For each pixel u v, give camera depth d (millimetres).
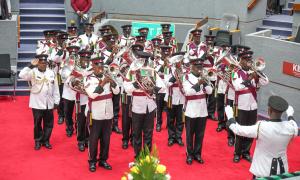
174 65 9758
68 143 10391
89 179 8609
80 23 16312
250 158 9609
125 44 11898
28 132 11039
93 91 8398
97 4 18172
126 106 9867
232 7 16078
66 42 11758
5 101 13523
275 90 12273
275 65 12188
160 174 5527
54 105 9891
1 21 14141
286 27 15938
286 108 6406
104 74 8477
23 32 16547
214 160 9648
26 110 12734
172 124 10336
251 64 9289
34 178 8617
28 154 9711
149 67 8852
